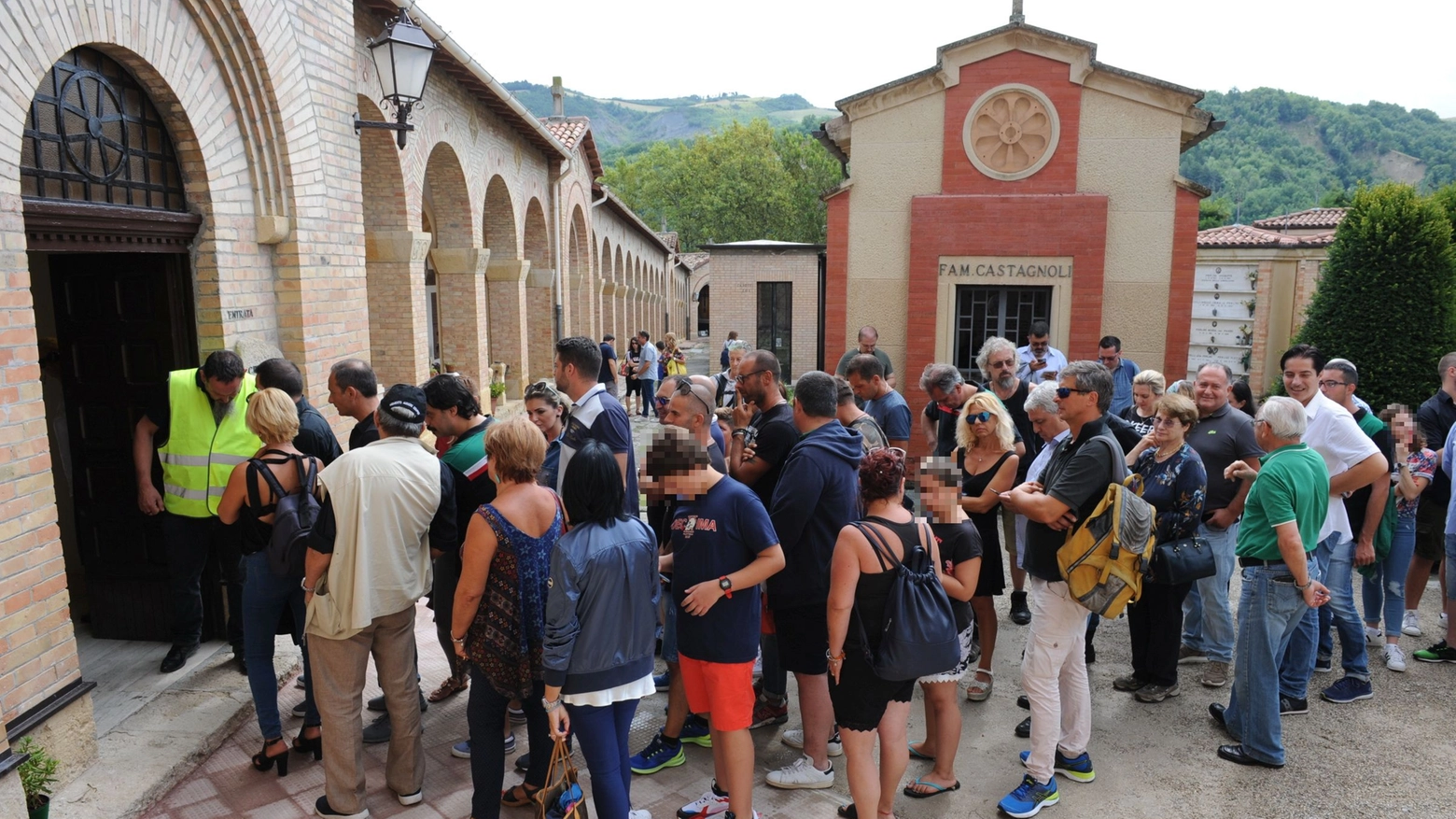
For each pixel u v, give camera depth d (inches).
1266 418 177.6
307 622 148.9
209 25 209.0
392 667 155.3
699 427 163.5
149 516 215.3
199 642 217.8
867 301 456.8
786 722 200.5
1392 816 163.8
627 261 1234.6
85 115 180.9
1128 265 431.8
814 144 2085.4
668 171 2544.3
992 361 263.1
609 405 179.3
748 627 144.6
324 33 259.3
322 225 257.0
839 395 206.4
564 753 131.7
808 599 164.7
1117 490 157.2
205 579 217.3
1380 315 514.9
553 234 675.4
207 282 215.2
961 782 175.6
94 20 172.4
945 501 161.2
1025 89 425.7
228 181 220.2
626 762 141.4
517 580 140.3
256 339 233.1
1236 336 729.6
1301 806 167.2
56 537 159.9
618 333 1159.6
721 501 143.8
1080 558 156.8
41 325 244.8
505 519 139.6
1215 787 173.6
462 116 450.6
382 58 274.5
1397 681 223.0
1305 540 175.2
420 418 154.3
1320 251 686.5
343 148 272.7
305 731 174.9
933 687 167.3
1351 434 207.2
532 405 193.5
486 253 490.0
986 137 434.0
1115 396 342.6
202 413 200.2
